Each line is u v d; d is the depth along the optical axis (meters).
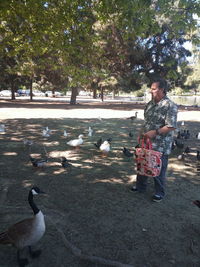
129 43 24.81
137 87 33.69
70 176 6.27
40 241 3.63
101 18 7.68
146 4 6.18
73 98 35.34
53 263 3.22
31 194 3.25
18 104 31.52
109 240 3.70
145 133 4.57
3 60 30.61
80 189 5.48
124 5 6.24
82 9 7.80
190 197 5.26
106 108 29.58
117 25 7.48
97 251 3.46
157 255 3.42
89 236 3.78
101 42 21.94
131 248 3.54
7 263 3.19
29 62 20.05
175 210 4.67
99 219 4.26
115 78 34.41
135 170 6.88
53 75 31.88
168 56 31.14
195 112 26.30
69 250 3.46
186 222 4.27
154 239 3.77
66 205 4.73
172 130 4.36
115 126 14.87
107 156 8.19
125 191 5.44
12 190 5.31
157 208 4.71
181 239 3.80
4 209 4.45
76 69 10.38
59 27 8.45
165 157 4.75
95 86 38.47
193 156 8.66
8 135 11.12
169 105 4.38
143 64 31.36
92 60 10.38
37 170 6.61
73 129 13.34
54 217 4.28
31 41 9.66
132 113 23.91
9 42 10.16
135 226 4.09
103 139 10.89
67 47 9.10
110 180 6.07
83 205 4.74
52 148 9.05
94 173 6.54
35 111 23.25
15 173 6.34
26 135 11.25
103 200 4.97
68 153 8.44
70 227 4.00
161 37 29.88
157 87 4.46
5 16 8.41
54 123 15.37
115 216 4.38
